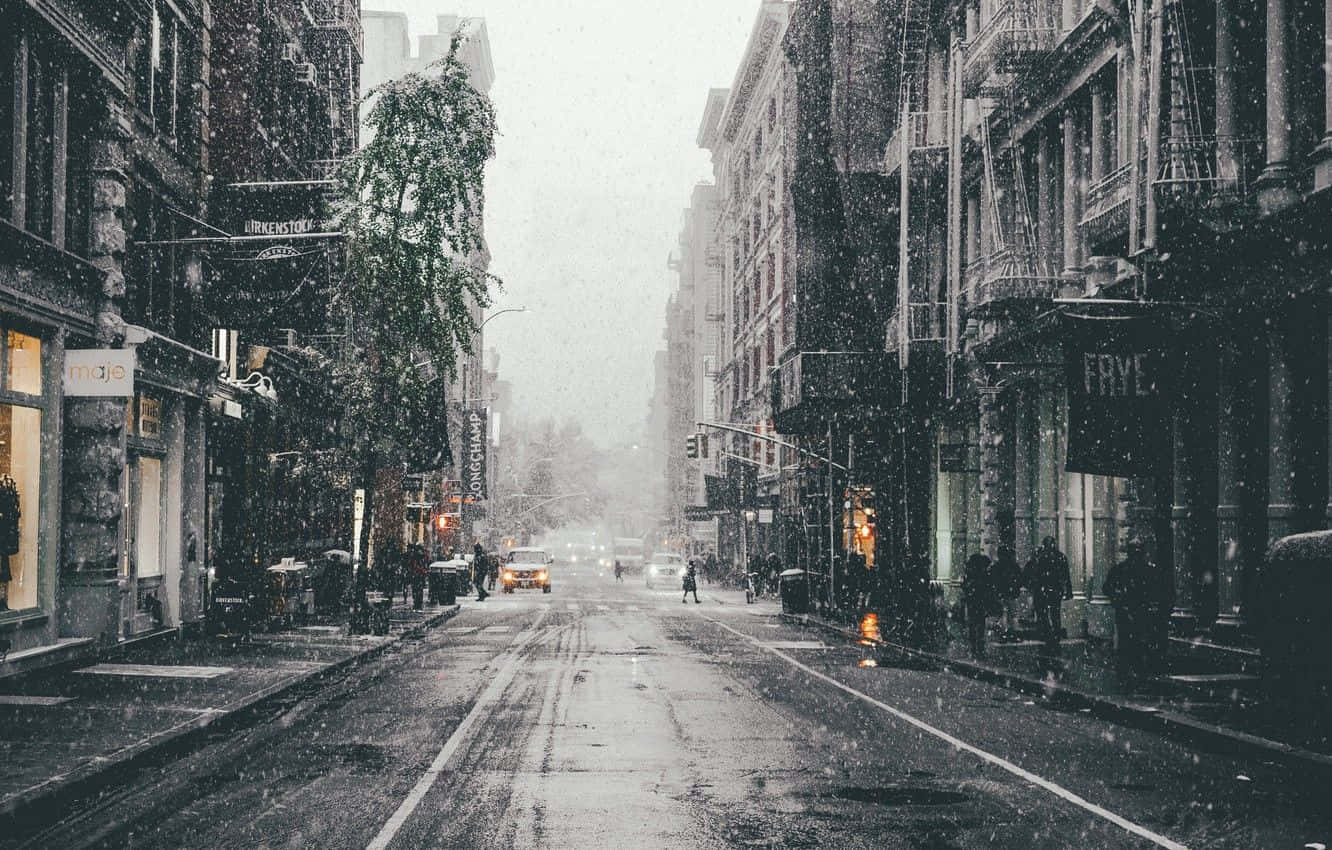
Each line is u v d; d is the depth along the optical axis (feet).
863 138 128.47
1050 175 97.96
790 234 186.09
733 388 265.54
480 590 166.09
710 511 256.11
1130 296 74.90
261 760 39.93
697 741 44.06
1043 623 73.31
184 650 74.54
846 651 85.25
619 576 264.31
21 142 58.59
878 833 30.12
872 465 147.43
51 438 62.34
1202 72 71.77
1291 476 63.82
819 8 132.67
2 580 57.52
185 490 85.25
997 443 105.50
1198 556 73.31
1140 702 51.90
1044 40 90.63
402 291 87.61
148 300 78.33
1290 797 34.78
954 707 54.60
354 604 89.04
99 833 29.91
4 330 57.93
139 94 77.30
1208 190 66.64
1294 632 42.98
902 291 114.42
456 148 88.74
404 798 33.94
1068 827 30.83
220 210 90.89
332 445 127.75
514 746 42.73
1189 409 73.77
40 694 53.16
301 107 122.83
